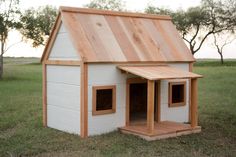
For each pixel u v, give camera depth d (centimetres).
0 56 3403
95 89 1111
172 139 1092
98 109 1141
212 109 1670
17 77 3453
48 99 1273
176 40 1388
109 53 1152
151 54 1254
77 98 1127
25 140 1076
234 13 5191
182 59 1325
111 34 1220
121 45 1207
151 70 1163
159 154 938
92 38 1162
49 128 1249
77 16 1198
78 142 1044
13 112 1554
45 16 5559
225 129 1256
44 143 1040
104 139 1073
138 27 1322
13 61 7338
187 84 1348
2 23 3372
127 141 1054
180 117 1334
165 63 1279
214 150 988
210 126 1305
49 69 1258
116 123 1170
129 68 1151
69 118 1170
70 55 1152
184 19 5559
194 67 4600
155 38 1329
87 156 914
